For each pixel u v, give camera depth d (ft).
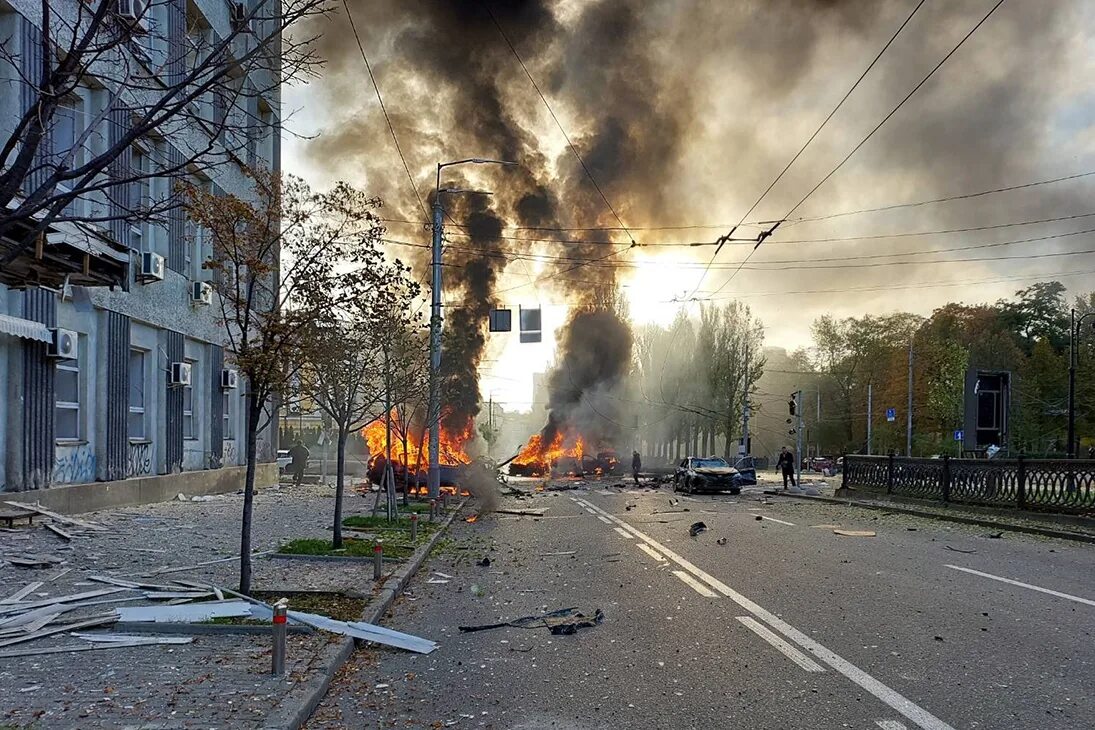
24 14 42.73
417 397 67.67
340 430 44.04
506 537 55.31
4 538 41.04
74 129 42.09
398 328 48.16
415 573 39.04
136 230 64.08
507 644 25.13
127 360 61.41
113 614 25.81
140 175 14.93
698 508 81.41
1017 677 20.68
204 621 25.11
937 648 23.67
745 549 46.88
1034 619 27.53
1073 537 51.37
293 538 46.91
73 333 51.90
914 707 18.38
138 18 15.10
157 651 22.35
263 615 26.11
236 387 86.69
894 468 83.97
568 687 20.47
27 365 48.55
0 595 28.55
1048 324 215.31
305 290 32.09
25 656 21.57
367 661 23.07
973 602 30.53
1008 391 77.61
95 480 57.72
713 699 19.26
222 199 29.01
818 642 24.48
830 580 35.68
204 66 14.90
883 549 46.73
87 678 19.57
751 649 23.80
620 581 36.09
